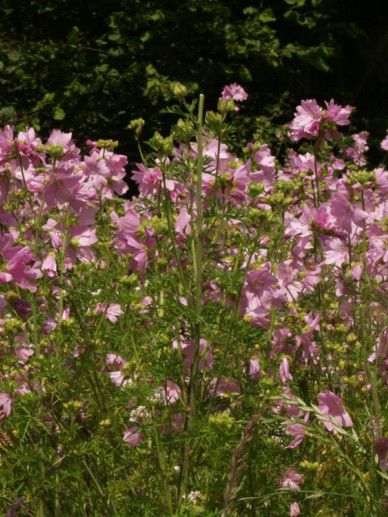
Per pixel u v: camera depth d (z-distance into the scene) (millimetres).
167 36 5383
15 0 5660
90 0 5570
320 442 1477
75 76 5289
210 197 1475
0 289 1565
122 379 1424
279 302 1617
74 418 1319
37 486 1296
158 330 1423
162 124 5328
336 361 1587
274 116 5102
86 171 2014
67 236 1520
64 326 1385
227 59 5613
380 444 1312
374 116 6414
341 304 1718
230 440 1271
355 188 1593
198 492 1334
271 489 1391
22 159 1604
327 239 1684
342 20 6555
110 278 1634
